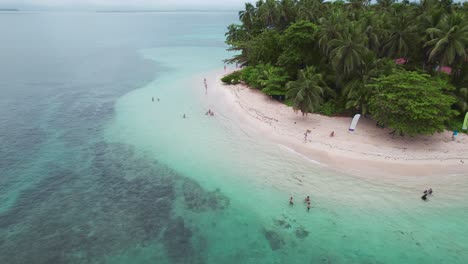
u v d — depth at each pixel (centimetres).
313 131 3856
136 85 6347
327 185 2886
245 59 7062
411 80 3434
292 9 7100
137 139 3912
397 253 2194
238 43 7744
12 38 14438
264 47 5797
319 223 2466
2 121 4438
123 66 8219
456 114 3612
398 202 2642
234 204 2712
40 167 3291
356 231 2380
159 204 2742
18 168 3262
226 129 4131
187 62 8756
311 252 2227
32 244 2286
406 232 2356
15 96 5569
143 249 2267
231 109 4762
